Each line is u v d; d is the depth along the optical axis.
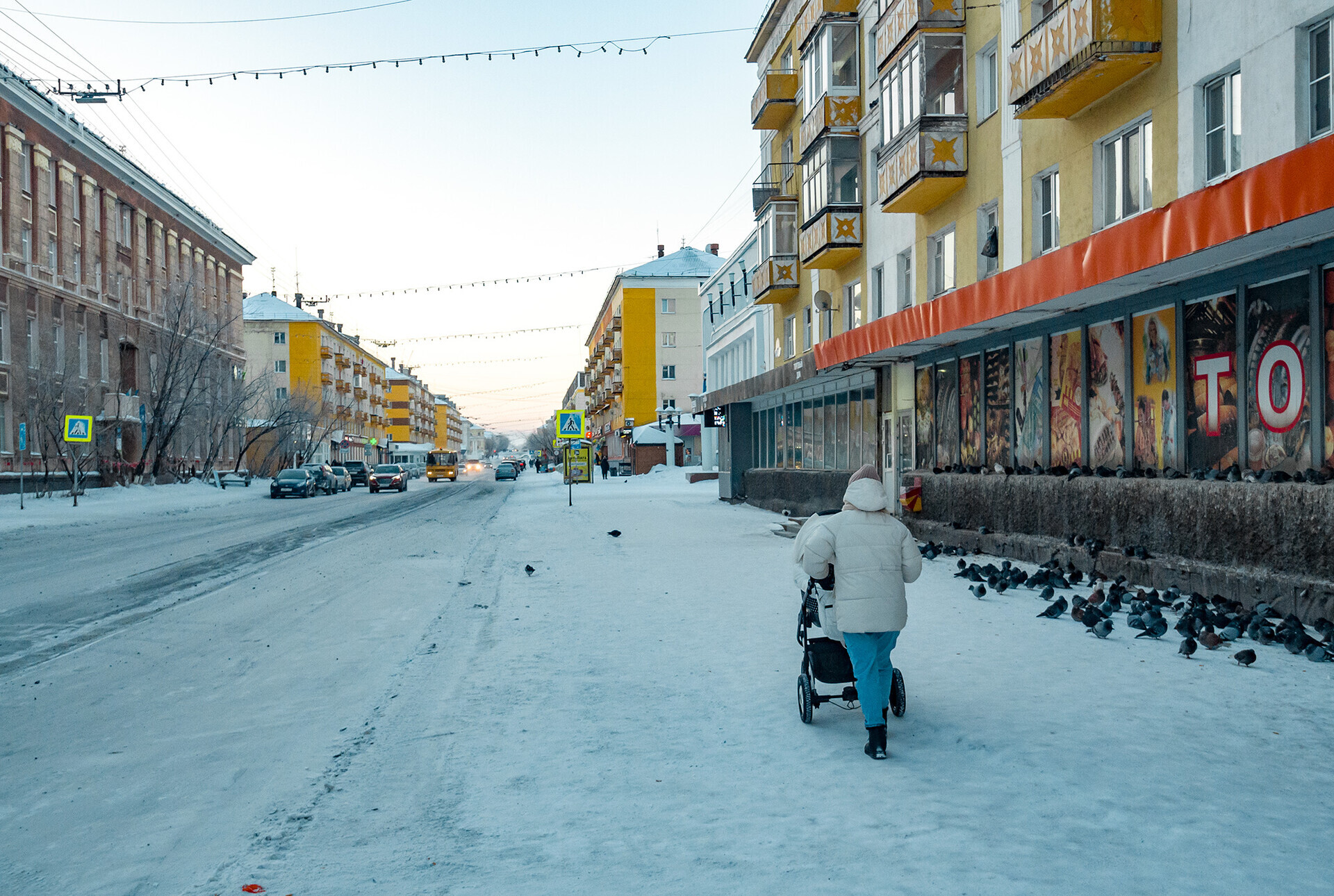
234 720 5.69
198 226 56.62
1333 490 7.30
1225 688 5.83
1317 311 7.90
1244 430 8.95
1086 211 12.27
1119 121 11.50
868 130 20.55
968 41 15.73
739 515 24.27
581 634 8.20
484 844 3.74
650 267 77.88
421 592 11.12
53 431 35.06
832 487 21.11
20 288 37.97
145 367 49.41
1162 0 10.62
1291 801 3.96
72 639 8.27
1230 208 7.03
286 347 88.88
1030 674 6.29
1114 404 11.34
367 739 5.23
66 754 5.06
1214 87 10.09
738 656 7.15
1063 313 12.23
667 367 75.94
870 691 4.70
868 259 20.70
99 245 45.47
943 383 16.64
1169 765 4.42
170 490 42.47
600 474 67.50
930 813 3.90
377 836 3.85
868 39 20.48
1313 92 8.67
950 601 9.48
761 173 29.03
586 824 3.92
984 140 15.24
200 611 9.82
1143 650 6.99
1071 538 11.25
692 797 4.20
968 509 14.71
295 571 13.30
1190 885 3.20
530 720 5.53
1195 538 9.09
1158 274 9.38
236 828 3.98
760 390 24.95
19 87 36.62
